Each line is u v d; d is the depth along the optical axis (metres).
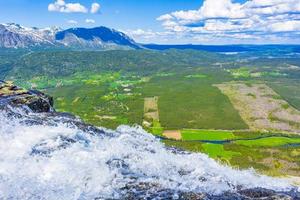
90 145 24.70
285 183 23.20
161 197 18.30
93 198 17.72
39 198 17.02
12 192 17.16
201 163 24.70
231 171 24.19
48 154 21.83
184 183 20.27
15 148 22.12
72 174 19.55
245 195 19.48
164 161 23.67
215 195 19.19
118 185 19.12
